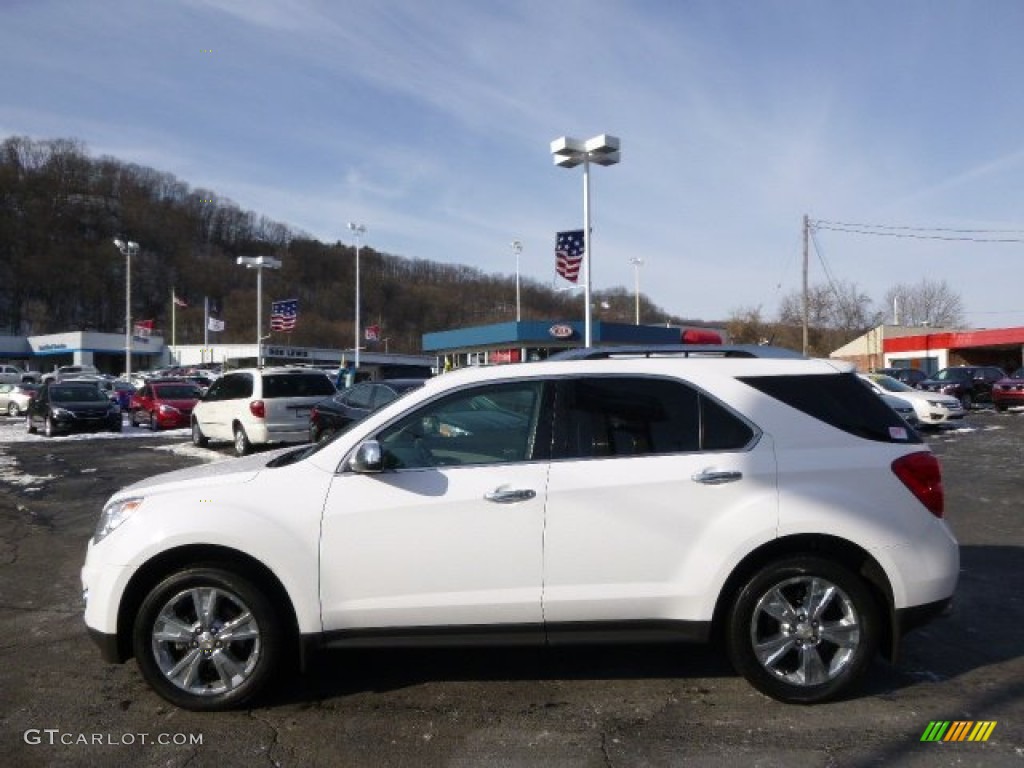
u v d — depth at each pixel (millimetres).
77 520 9445
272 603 4148
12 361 86500
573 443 4219
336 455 4242
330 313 118375
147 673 4105
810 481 4133
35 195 108062
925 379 32656
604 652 4941
